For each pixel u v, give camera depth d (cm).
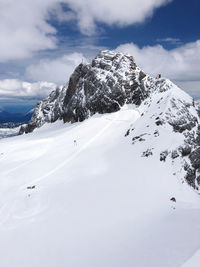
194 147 5731
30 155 7212
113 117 9200
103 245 2494
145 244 2345
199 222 2731
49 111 15200
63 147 7481
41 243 2670
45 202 3878
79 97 11744
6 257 2464
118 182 4506
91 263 2189
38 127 14962
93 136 7894
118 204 3616
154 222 2967
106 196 3912
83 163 5809
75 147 7206
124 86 10125
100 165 5497
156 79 9731
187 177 4944
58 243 2634
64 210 3519
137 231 2736
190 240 2227
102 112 10162
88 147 7019
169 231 2567
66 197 3981
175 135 5931
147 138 6047
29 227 3083
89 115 10750
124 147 6225
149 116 7012
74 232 2848
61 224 3091
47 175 5344
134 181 4522
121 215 3256
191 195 4459
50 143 8275
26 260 2383
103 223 3036
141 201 3756
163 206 3625
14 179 5266
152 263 1939
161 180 4625
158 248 2184
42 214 3459
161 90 8950
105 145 6869
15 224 3216
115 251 2331
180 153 5419
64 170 5544
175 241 2269
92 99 10775
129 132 6988
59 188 4444
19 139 10975
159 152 5416
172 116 6494
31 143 8694
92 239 2652
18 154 7444
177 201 3950
